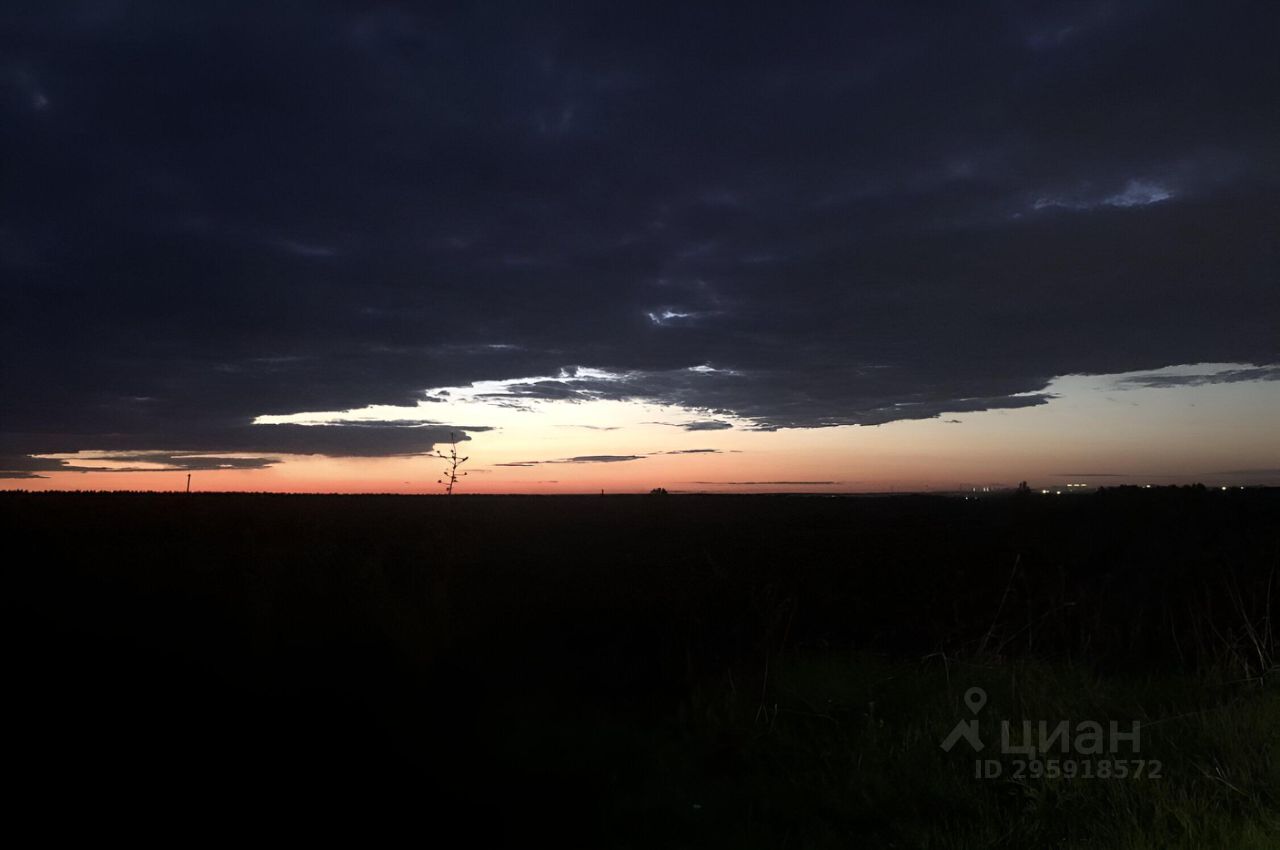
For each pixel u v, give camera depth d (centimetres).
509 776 619
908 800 545
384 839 512
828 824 517
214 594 1124
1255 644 751
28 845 496
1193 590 1030
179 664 898
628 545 2236
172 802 568
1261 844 432
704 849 491
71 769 622
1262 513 1836
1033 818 503
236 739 695
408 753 665
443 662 923
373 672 882
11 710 745
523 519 3212
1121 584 1177
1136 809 492
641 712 767
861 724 680
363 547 1695
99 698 787
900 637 1012
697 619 1089
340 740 694
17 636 982
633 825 528
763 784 581
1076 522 1967
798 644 945
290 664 904
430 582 1148
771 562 1731
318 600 1107
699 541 2309
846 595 1285
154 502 3622
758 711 715
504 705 786
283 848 499
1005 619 1014
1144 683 771
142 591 1163
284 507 3500
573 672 901
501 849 497
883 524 2634
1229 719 594
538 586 1452
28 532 1847
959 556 1686
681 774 610
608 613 1211
